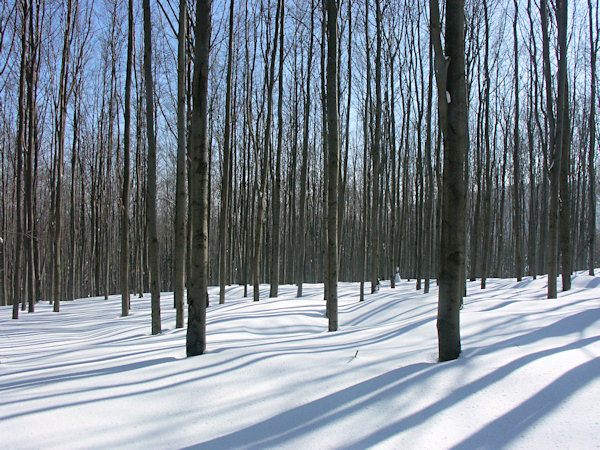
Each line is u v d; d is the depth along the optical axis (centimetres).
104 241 2781
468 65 1290
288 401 298
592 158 1588
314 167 2573
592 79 1312
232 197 2209
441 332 365
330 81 669
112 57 1620
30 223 1347
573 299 787
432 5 379
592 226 1581
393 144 1617
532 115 1950
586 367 294
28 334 846
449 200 369
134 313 1151
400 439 233
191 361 410
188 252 1605
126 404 302
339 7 1118
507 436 227
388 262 2498
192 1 877
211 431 260
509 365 314
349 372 346
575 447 209
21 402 309
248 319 823
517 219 1576
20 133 1250
